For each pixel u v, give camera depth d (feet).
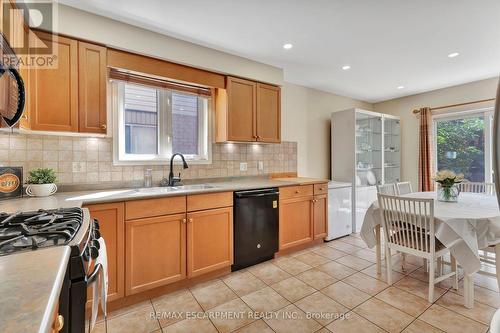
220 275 7.84
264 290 6.97
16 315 1.42
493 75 11.17
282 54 9.04
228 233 7.86
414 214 6.37
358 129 13.60
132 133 8.40
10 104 4.04
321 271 8.12
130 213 6.14
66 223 3.54
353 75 11.22
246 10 6.34
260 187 8.61
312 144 13.33
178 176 8.93
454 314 5.78
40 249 2.61
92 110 6.51
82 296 2.78
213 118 9.70
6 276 1.93
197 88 9.17
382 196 7.11
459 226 5.82
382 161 13.85
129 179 7.94
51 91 5.96
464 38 7.75
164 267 6.66
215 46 8.40
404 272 8.00
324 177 13.87
